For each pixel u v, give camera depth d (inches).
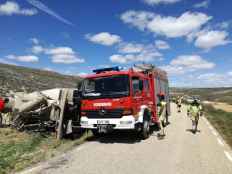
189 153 353.4
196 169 282.4
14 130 486.6
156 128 591.5
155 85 540.4
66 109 464.8
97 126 423.8
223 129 577.0
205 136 488.4
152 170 278.1
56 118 468.1
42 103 482.0
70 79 3292.3
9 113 519.2
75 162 306.5
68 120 457.7
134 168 284.5
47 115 481.7
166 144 414.3
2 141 403.5
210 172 272.5
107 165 295.3
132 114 408.8
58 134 435.8
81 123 439.8
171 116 910.4
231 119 786.2
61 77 3238.2
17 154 332.5
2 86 1125.7
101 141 440.8
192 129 583.2
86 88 440.8
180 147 391.5
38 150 362.3
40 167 285.3
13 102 501.7
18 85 1346.0
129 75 414.6
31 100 481.4
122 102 410.0
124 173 267.4
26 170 273.7
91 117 431.2
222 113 1055.6
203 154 347.9
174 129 582.2
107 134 509.4
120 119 410.6
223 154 348.2
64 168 282.8
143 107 452.4
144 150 371.2
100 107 423.5
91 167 287.1
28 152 347.9
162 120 504.4
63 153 350.3
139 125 438.6
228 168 286.4
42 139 426.6
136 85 433.1
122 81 416.2
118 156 336.5
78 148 383.6
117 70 436.5
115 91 417.1
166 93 657.0
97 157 330.6
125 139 458.3
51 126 475.8
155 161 312.8
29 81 1688.0
